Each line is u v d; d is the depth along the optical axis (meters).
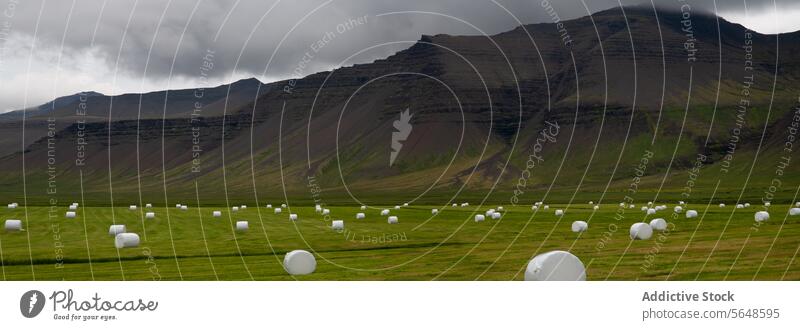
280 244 50.47
